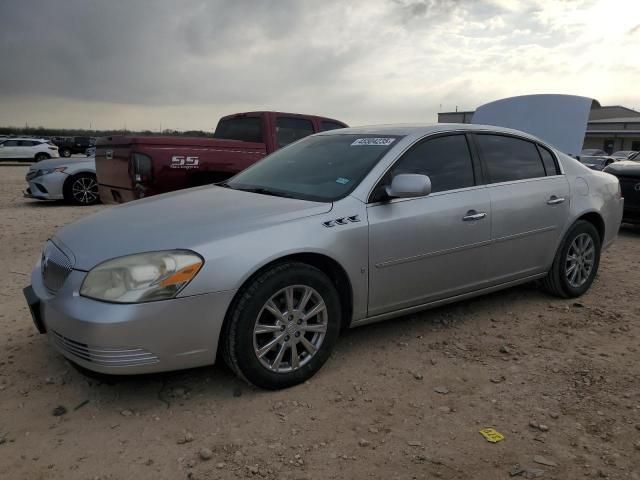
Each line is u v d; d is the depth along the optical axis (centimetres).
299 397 321
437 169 402
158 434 284
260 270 313
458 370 358
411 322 439
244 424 293
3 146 3422
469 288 419
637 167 845
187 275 290
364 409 309
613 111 6122
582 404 315
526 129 962
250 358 312
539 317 455
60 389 329
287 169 422
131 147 662
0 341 398
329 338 342
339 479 250
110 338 279
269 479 250
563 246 482
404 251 370
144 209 362
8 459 263
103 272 290
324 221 337
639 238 848
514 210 434
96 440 279
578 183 496
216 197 383
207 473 253
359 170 378
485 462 262
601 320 450
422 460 264
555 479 250
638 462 263
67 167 1207
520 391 330
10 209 1153
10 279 567
